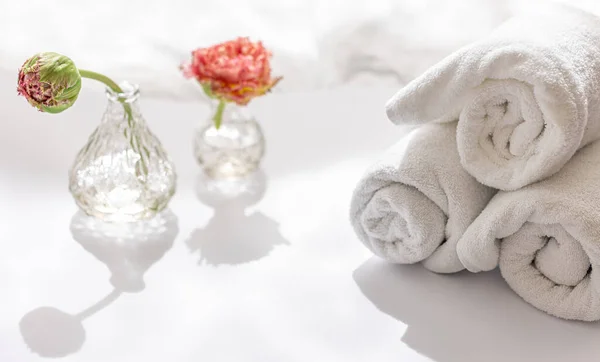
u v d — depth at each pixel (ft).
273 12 3.95
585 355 2.87
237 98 3.34
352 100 4.00
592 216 2.80
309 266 3.17
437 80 2.89
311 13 3.94
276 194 3.49
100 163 3.25
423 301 3.05
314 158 3.67
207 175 3.58
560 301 2.95
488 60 2.81
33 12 3.90
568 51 2.84
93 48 3.95
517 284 3.01
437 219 3.01
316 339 2.92
